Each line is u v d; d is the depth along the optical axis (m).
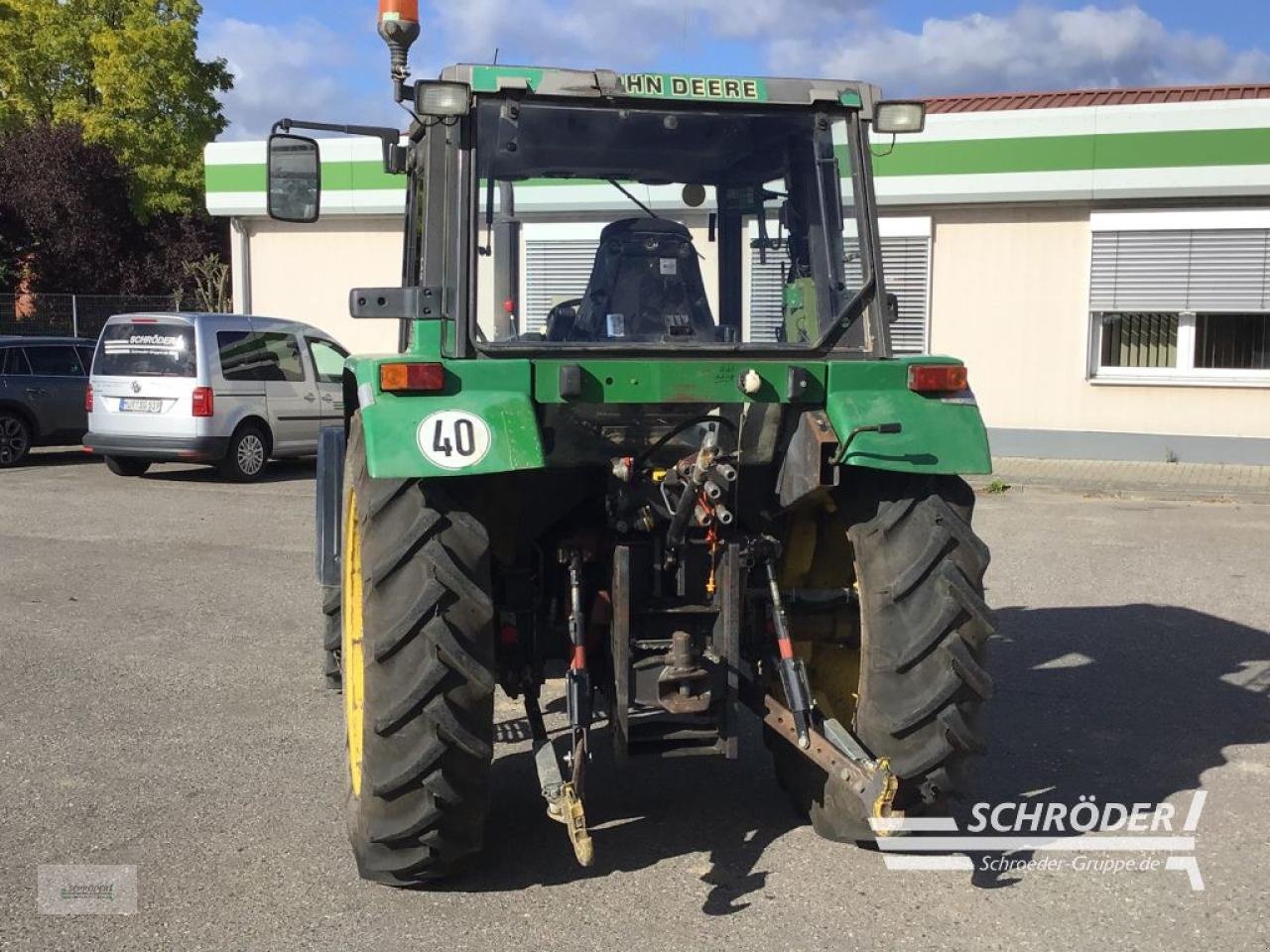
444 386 3.77
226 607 7.97
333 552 5.64
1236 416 14.34
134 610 7.88
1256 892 3.95
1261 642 7.09
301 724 5.69
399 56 4.37
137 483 13.92
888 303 4.48
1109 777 4.96
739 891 3.98
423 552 3.73
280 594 8.34
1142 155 13.94
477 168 4.04
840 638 4.34
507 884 4.04
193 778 4.99
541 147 4.12
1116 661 6.69
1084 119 14.07
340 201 17.44
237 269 18.50
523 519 4.21
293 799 4.78
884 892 3.97
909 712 3.90
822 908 3.85
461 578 3.71
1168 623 7.53
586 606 4.11
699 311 4.29
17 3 34.91
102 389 14.00
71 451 17.16
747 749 5.40
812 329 4.29
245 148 17.94
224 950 3.60
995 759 5.18
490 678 3.73
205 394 13.63
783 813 4.66
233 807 4.70
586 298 4.19
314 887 4.02
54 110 35.12
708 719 3.92
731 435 4.21
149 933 3.70
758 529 4.34
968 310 15.16
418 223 4.57
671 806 4.73
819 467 3.89
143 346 13.86
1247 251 13.96
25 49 35.28
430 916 3.81
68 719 5.73
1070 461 14.75
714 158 4.26
